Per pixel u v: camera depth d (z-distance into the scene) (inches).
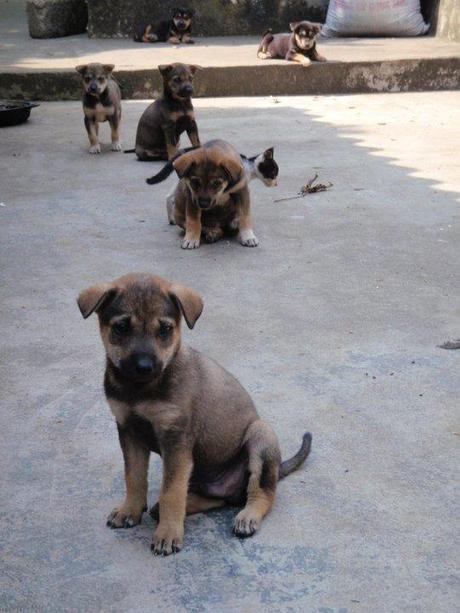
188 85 115.4
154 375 36.9
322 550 39.8
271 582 37.6
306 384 56.3
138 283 38.1
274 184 96.0
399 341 62.8
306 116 143.9
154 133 117.2
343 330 64.7
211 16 206.2
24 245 84.0
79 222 91.4
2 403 54.1
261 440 42.4
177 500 39.9
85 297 37.8
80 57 176.4
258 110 149.6
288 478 45.7
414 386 56.1
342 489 44.6
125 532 41.4
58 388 56.1
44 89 160.4
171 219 90.6
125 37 206.1
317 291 72.2
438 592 36.8
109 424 51.6
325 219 91.6
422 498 43.8
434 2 201.2
